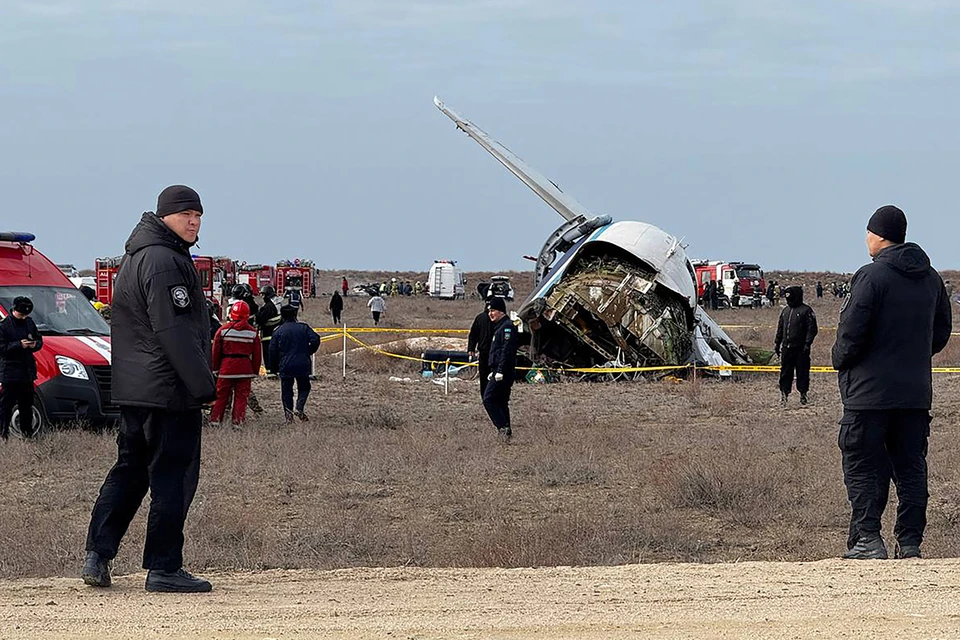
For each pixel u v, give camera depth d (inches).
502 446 2600.9
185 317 1118.4
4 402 2603.3
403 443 2551.7
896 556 1422.2
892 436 1400.1
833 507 1926.7
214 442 2571.4
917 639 932.0
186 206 1130.0
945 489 2106.3
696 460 2245.3
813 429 2874.0
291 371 2977.4
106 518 1173.1
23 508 1946.4
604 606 1062.4
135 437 1152.8
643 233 4594.0
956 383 4242.1
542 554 1598.2
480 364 2874.0
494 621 1003.3
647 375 4407.0
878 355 1362.0
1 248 2856.8
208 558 1542.8
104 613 1051.9
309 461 2322.8
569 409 3425.2
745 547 1728.6
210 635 961.5
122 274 1133.7
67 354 2694.4
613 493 2100.1
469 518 1916.8
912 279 1365.7
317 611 1055.0
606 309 4404.5
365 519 1807.3
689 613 1028.5
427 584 1192.2
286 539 1708.9
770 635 946.1
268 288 3735.2
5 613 1052.5
